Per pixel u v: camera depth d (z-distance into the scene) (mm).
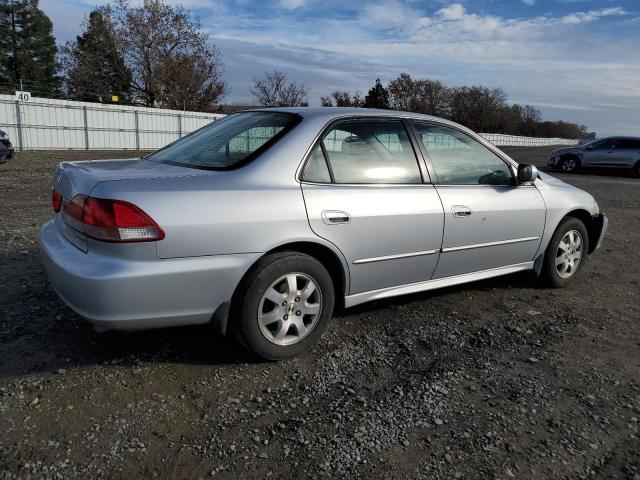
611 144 19391
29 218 7371
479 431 2629
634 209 10828
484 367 3305
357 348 3512
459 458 2422
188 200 2840
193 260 2842
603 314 4348
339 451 2438
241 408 2758
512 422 2717
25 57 51656
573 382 3158
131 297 2717
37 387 2846
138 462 2316
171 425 2592
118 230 2678
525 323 4074
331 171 3398
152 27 41531
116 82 44156
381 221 3498
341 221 3314
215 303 2967
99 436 2477
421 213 3695
